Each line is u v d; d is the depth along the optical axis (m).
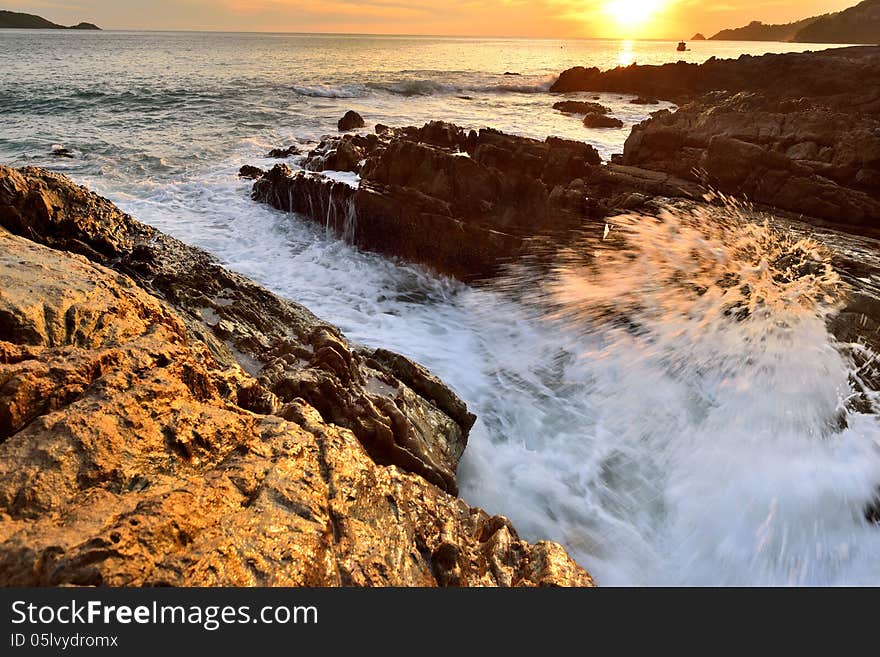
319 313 8.66
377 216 10.85
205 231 11.59
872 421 5.63
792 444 5.49
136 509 2.19
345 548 2.61
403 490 3.60
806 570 4.45
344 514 2.80
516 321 8.79
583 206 10.10
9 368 2.56
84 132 21.33
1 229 4.30
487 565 3.29
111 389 2.71
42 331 2.98
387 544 2.85
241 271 9.78
